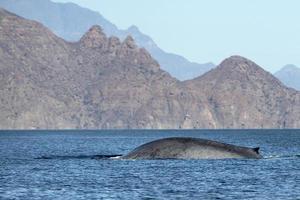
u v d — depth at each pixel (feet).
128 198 603.26
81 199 599.98
